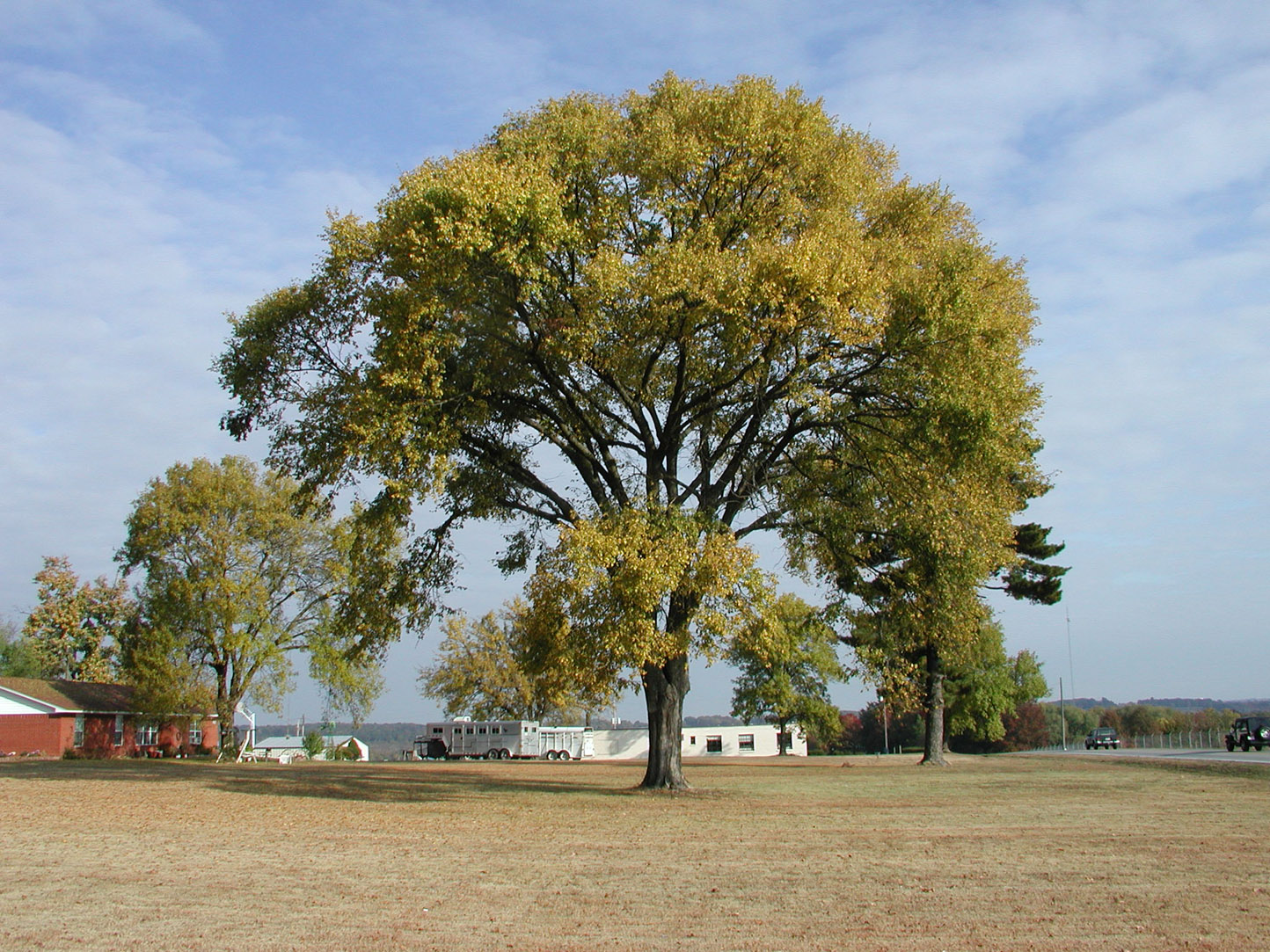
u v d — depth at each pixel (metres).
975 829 17.70
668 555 21.70
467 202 21.06
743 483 27.00
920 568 27.80
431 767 47.44
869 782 33.03
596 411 27.55
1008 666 75.44
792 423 26.16
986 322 23.80
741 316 22.02
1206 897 10.84
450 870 12.77
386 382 21.55
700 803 23.83
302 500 26.11
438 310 21.64
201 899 10.55
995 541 29.19
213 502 55.41
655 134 24.55
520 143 24.55
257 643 54.91
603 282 21.94
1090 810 21.28
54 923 9.30
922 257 25.11
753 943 8.76
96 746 59.41
